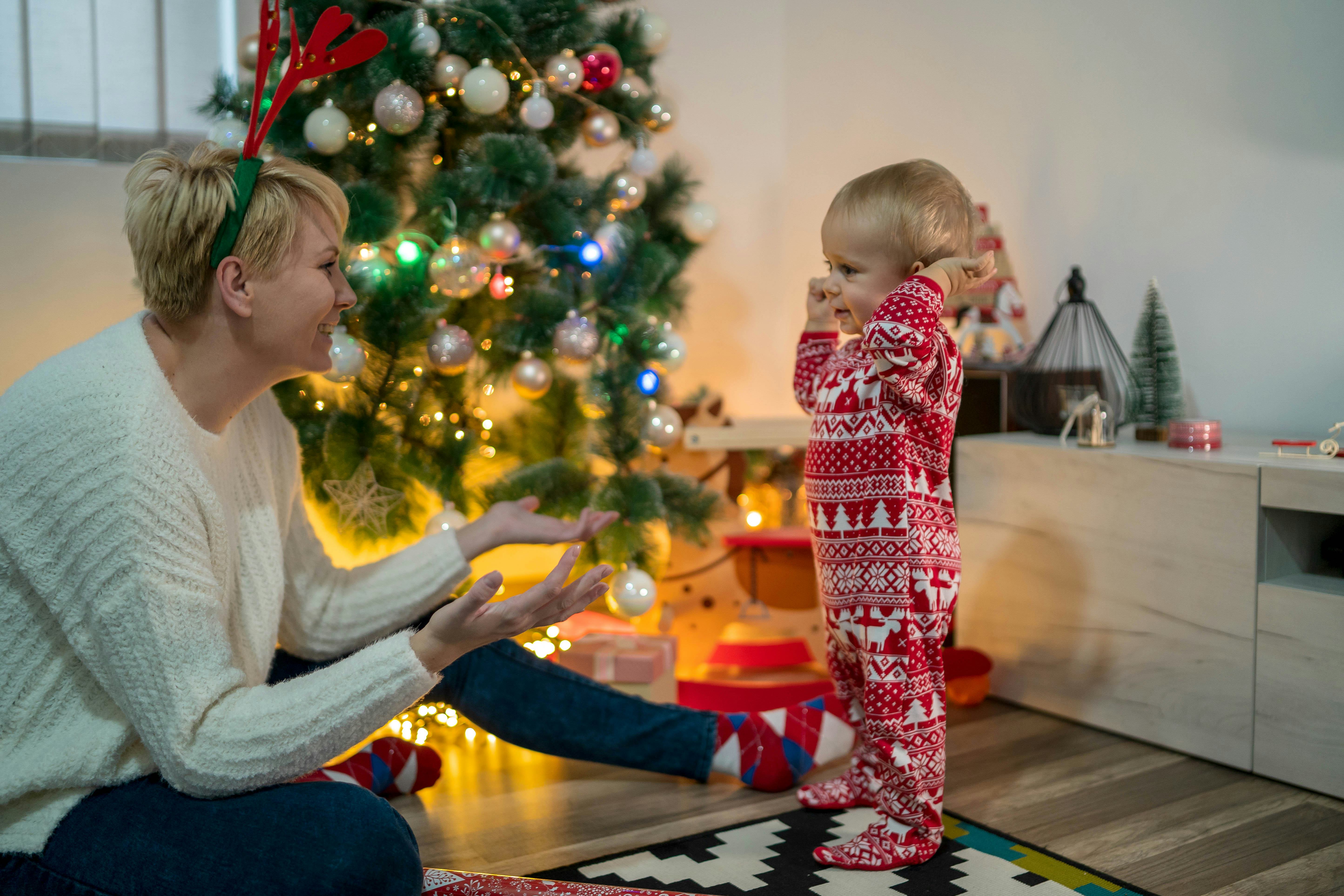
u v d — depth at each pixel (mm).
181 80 1977
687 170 2012
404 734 1544
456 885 1048
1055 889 1121
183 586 815
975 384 1981
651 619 1939
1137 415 1778
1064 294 2004
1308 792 1378
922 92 2264
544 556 2170
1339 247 1600
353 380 1653
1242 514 1425
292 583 1161
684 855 1220
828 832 1280
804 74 2502
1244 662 1438
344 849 825
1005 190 2119
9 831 833
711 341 2463
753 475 2195
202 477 860
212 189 854
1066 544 1671
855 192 1237
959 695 1758
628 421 1759
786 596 1968
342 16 905
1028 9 2041
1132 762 1501
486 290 1788
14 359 1898
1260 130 1692
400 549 1749
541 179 1610
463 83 1592
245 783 831
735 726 1416
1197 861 1184
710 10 2412
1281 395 1693
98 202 1926
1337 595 1331
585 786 1451
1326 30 1594
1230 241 1745
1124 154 1896
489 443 1845
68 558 792
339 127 1528
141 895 808
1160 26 1823
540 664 1343
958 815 1326
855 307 1255
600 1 1848
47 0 1877
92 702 851
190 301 881
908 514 1199
